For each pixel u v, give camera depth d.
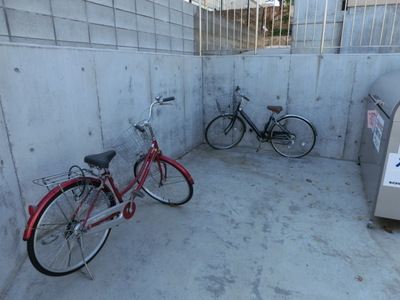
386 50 3.66
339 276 1.66
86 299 1.52
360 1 3.59
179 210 2.39
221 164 3.43
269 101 3.70
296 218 2.27
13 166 1.59
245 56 3.65
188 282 1.64
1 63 1.48
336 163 3.44
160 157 2.25
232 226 2.17
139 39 3.15
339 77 3.30
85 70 2.06
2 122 1.50
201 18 4.27
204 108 4.13
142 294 1.56
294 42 4.08
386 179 1.95
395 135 1.83
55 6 2.18
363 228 2.12
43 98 1.75
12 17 1.90
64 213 1.67
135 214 2.33
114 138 2.43
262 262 1.79
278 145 3.80
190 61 3.59
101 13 2.62
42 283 1.61
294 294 1.55
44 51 1.73
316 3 3.65
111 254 1.86
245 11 6.00
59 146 1.91
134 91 2.61
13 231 1.61
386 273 1.68
